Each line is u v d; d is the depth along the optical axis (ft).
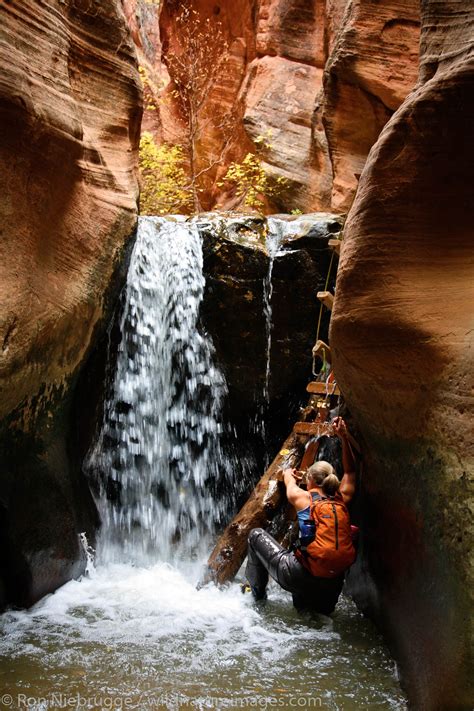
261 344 23.16
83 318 17.71
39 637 14.20
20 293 14.70
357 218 13.75
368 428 14.70
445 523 11.19
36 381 15.89
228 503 23.86
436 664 10.63
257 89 41.09
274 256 22.85
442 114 12.50
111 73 20.38
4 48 14.03
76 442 19.34
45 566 16.53
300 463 18.75
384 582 14.37
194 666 12.98
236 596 16.96
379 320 13.26
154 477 22.71
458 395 11.50
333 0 37.88
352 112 29.55
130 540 21.31
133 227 20.76
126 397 21.83
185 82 46.11
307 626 15.17
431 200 12.99
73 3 18.42
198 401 23.32
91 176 18.79
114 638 14.24
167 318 22.89
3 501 15.34
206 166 44.86
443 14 13.35
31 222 15.48
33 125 14.76
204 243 22.81
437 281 12.92
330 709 11.43
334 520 15.01
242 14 43.91
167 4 48.67
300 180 38.27
